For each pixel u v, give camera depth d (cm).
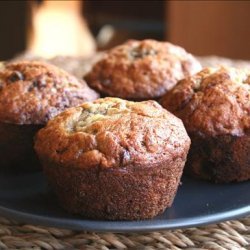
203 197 31
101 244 29
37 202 30
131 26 84
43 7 140
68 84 36
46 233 30
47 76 36
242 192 31
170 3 76
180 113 34
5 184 32
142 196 28
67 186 28
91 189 28
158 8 82
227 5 73
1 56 89
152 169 28
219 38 75
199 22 75
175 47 43
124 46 43
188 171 33
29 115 34
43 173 33
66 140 29
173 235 29
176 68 41
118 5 84
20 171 34
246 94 33
